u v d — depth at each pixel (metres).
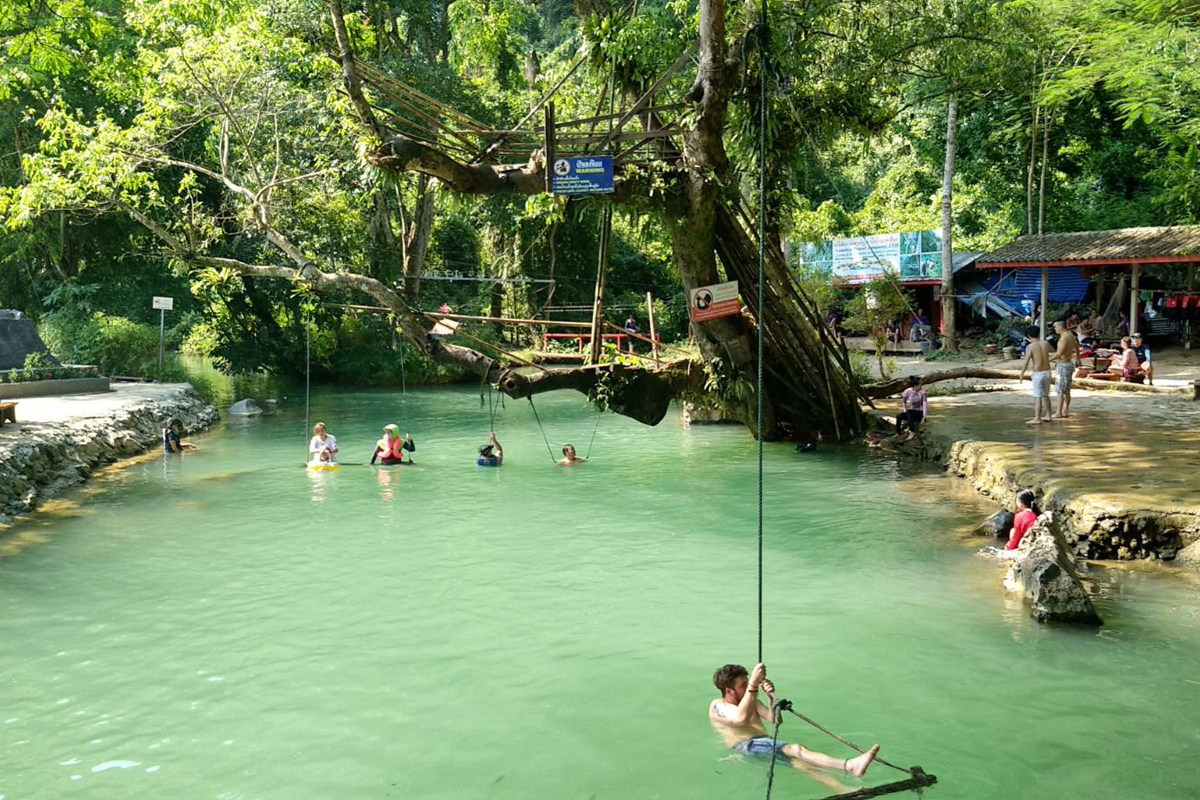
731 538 14.52
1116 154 40.72
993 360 35.06
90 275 38.91
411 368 41.94
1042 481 14.18
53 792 7.09
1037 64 26.61
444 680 9.16
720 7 18.45
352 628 10.68
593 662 9.55
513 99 38.81
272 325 42.06
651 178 19.67
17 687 9.09
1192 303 32.31
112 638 10.44
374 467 21.39
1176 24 18.67
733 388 21.89
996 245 43.75
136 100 33.09
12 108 33.59
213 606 11.52
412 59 36.88
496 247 48.81
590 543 14.38
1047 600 10.31
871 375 31.73
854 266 43.28
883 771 7.07
